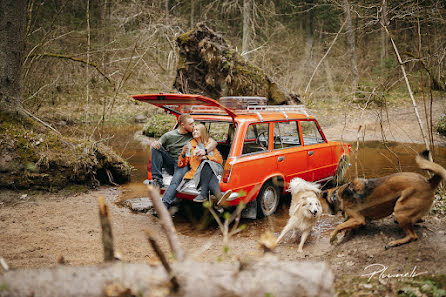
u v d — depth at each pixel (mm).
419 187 3318
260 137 5391
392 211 3605
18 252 3949
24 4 7055
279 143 5680
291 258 3828
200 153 4934
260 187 5152
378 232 3883
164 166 5660
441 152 8820
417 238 3428
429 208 3371
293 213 4344
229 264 2174
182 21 17531
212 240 4484
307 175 6062
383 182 3541
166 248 4195
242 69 13516
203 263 2123
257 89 13539
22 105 7562
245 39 21656
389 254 3336
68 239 4414
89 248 4125
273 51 21078
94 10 12844
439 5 6445
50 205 5758
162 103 5418
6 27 6750
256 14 22516
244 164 4922
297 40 23703
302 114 6332
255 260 2152
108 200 6199
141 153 10141
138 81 15180
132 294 1746
